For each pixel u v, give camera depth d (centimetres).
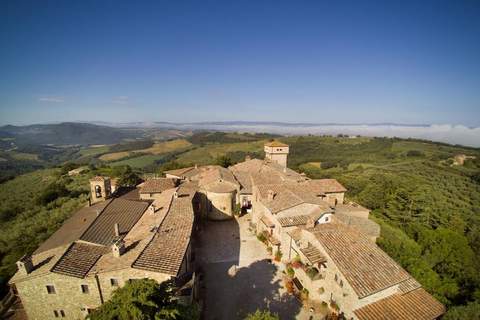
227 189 4497
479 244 5156
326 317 2403
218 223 4406
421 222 6162
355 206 4619
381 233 4447
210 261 3256
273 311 2483
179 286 2238
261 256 3372
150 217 3256
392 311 2162
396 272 2350
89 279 2200
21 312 2475
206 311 2469
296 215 3381
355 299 2142
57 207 5459
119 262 2267
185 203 3569
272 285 2830
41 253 2544
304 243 2922
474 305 2333
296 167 9725
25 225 4697
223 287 2792
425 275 3114
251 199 4794
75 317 2316
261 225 3859
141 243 2508
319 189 4653
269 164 6319
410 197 6769
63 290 2233
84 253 2475
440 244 4344
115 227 2733
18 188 7656
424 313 2178
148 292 1533
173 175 6391
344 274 2250
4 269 3083
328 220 3325
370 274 2283
